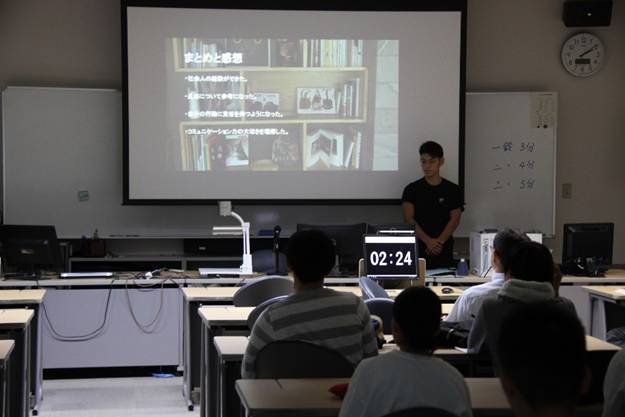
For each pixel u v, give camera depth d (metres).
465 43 8.15
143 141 7.93
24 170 7.95
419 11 8.12
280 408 2.73
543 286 3.49
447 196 7.91
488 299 3.57
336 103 8.13
